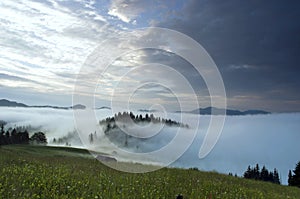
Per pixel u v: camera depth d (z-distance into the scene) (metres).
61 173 12.63
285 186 20.05
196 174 18.02
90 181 11.40
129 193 9.87
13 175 11.07
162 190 10.88
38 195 8.37
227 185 14.20
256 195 12.31
